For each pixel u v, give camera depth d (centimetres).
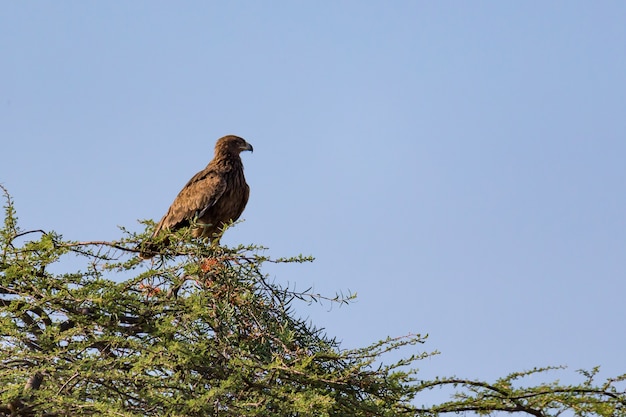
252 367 1137
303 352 1182
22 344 1147
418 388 1167
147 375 1082
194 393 1098
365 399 1202
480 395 1164
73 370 1042
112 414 995
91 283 1187
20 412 1148
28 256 1171
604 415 1086
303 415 1084
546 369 1169
